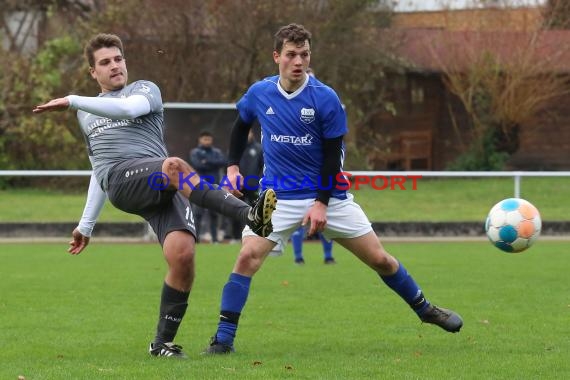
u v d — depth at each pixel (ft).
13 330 90.99
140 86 75.00
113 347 81.61
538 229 99.96
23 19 315.37
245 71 299.17
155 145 75.66
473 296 115.24
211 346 78.33
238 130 82.94
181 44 295.07
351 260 166.71
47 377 67.51
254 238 79.05
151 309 105.29
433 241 208.54
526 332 88.99
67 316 100.07
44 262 159.63
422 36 340.59
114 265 154.71
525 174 204.33
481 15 335.26
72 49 295.69
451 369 70.90
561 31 332.39
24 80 287.28
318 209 77.66
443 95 348.59
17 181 284.00
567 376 68.39
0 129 287.48
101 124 74.74
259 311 103.55
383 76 323.98
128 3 293.43
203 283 130.11
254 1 294.87
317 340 85.15
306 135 78.95
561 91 330.95
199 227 208.74
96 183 78.18
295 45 77.66
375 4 315.99
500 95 325.01
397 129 349.20
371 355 77.15
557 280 132.98
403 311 103.35
